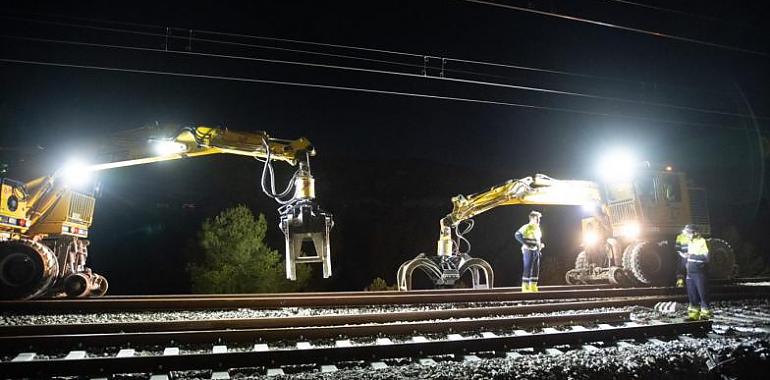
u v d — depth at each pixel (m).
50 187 11.77
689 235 10.20
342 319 8.58
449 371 5.96
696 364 6.62
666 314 10.47
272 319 8.18
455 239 16.36
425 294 11.95
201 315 9.62
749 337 8.14
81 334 7.39
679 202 16.05
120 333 7.45
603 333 7.87
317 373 5.91
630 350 7.06
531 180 14.59
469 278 23.19
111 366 5.96
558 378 5.89
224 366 6.21
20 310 9.73
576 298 12.87
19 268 10.70
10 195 11.07
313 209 9.20
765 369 6.82
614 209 15.96
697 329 8.51
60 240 12.15
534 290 13.06
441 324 8.20
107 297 11.47
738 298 13.16
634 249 14.80
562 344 7.64
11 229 11.36
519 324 8.69
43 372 5.82
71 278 11.97
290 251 9.06
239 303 10.48
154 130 10.96
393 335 7.93
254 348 7.02
